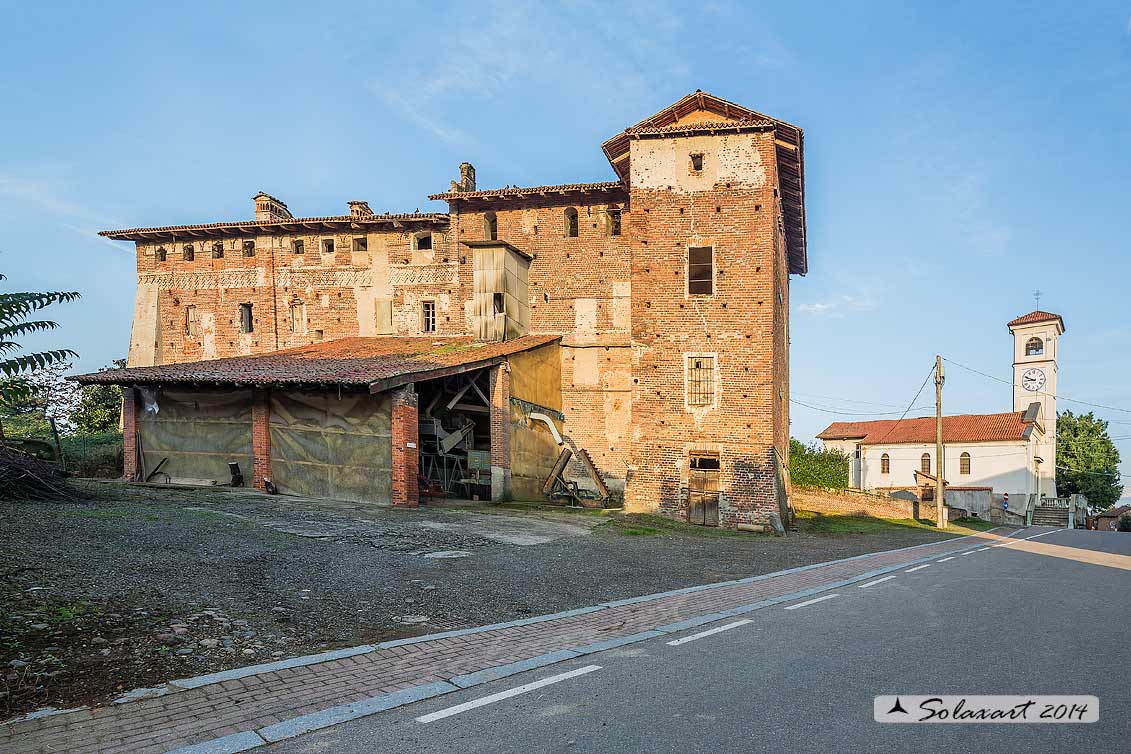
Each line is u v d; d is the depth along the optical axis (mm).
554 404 27281
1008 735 4555
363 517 15766
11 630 6219
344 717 4945
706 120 22641
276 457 20375
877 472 53406
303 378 18391
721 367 21109
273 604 8047
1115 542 23594
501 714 5020
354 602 8516
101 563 8898
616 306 27859
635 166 22141
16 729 4578
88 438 28141
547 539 14805
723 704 5172
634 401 21750
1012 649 6742
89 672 5625
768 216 20984
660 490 21328
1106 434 58500
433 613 8336
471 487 23953
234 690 5469
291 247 33000
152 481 21562
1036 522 46750
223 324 33438
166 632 6703
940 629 7688
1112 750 4305
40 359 6707
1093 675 5844
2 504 12852
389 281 31859
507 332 26266
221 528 12375
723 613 8656
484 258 26531
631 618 8391
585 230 28375
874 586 11211
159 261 34438
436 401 24250
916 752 4289
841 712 4992
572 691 5520
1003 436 47938
